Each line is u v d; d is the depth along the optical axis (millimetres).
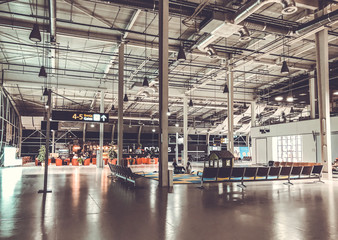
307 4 10914
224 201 6984
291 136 21422
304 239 3930
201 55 16266
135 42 15547
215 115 35906
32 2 11742
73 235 4117
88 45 16219
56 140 34969
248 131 38375
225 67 18703
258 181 11219
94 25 13664
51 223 4805
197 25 13148
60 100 28906
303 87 21844
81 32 14453
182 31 14508
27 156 33156
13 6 12094
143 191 8758
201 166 24875
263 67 20594
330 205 6457
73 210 5871
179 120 38062
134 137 38625
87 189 9211
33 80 20531
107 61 18906
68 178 13086
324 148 12680
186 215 5426
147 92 22719
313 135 18953
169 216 5340
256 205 6457
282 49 16969
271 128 23516
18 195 7906
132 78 22594
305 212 5699
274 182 11195
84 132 35250
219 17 10383
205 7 11469
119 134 14891
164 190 8992
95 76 22094
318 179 12297
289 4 8844
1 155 22625
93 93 26203
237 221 4953
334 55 17969
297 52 17438
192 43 15219
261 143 24969
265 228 4504
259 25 11898
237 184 10523
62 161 26969
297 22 13227
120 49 15227
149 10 11109
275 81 24391
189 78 23141
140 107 32750
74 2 11617
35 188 9430
